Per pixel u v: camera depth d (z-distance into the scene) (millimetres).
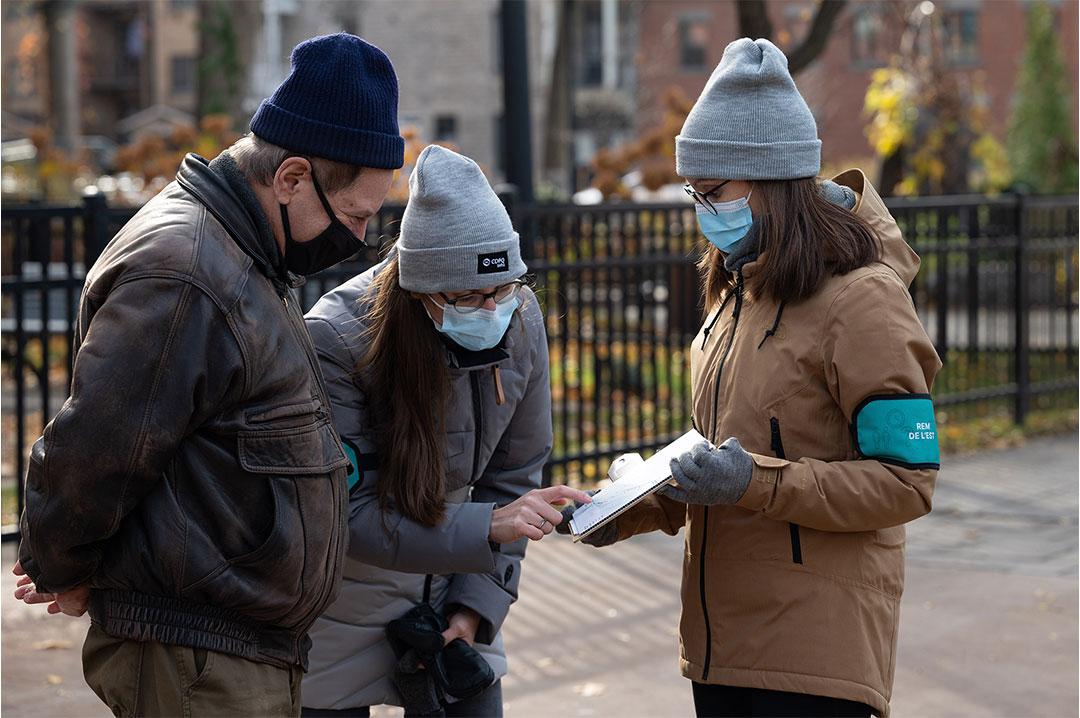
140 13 58688
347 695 3748
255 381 2891
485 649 3941
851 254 3340
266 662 3051
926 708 5695
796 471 3260
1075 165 28688
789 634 3383
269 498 2945
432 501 3514
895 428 3260
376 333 3533
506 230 3422
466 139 43469
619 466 3596
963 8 41406
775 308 3432
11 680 5836
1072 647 6469
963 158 21828
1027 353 12484
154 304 2777
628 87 44094
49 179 21156
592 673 6113
